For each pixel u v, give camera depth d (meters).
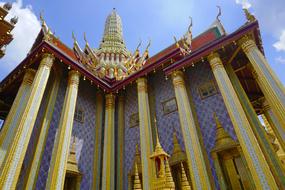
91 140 11.80
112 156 11.14
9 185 6.93
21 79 11.67
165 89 12.34
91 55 18.64
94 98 13.49
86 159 10.96
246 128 7.93
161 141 10.81
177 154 9.81
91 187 10.45
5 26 10.91
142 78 12.34
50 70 10.73
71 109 10.09
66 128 9.43
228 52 10.73
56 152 8.82
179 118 10.83
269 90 8.18
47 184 8.12
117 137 12.12
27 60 10.77
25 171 8.65
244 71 12.20
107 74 18.06
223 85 9.30
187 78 11.93
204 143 9.52
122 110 13.16
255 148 7.48
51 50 10.28
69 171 9.72
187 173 9.26
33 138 9.59
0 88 12.23
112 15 27.50
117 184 10.61
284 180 7.41
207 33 14.41
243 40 9.66
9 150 7.51
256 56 9.05
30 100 8.73
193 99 11.07
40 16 12.58
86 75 11.74
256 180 7.05
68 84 10.98
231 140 8.87
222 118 9.67
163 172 6.30
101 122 12.60
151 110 11.95
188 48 13.01
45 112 10.05
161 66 12.03
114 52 21.31
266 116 13.35
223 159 9.02
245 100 9.67
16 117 9.72
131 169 10.89
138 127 12.02
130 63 19.89
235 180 8.37
